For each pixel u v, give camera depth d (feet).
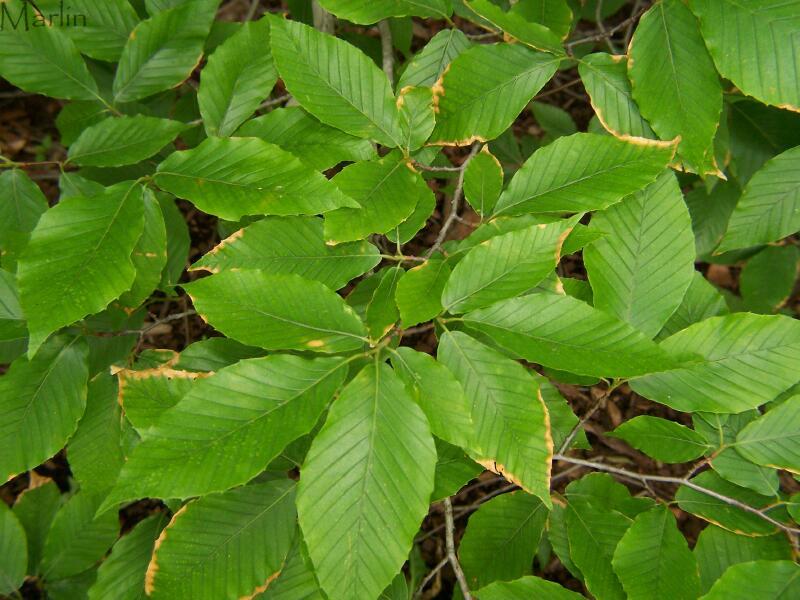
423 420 1.15
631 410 3.06
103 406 1.60
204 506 1.42
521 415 1.20
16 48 1.58
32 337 1.16
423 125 1.39
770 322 1.33
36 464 1.46
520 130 3.57
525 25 1.44
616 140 1.34
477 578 1.61
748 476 1.40
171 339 3.02
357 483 1.13
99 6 1.66
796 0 1.30
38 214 1.58
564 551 1.57
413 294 1.25
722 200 2.22
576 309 1.20
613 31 1.58
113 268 1.23
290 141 1.44
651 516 1.39
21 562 1.82
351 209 1.30
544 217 1.32
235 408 1.15
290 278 1.22
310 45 1.38
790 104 1.31
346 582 1.10
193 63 1.65
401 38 2.10
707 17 1.33
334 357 1.21
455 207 1.56
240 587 1.37
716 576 1.39
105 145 1.52
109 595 1.60
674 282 1.36
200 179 1.31
